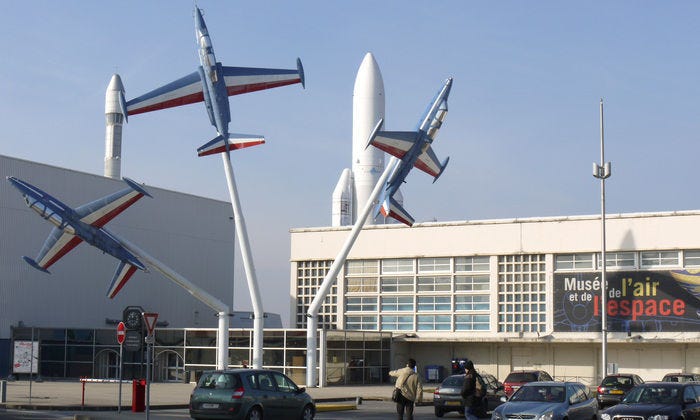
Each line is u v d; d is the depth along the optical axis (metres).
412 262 60.44
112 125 83.50
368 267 61.81
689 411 22.92
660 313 52.94
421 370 60.56
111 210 44.72
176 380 55.44
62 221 43.69
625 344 55.06
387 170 47.78
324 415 32.41
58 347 58.94
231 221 75.62
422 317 59.59
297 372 51.41
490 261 58.00
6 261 58.09
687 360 53.34
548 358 57.03
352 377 54.47
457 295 58.75
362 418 31.00
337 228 62.78
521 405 23.19
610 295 54.34
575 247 55.47
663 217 53.41
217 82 42.69
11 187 58.59
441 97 46.09
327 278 49.66
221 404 23.84
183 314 70.75
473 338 57.56
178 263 70.25
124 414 29.45
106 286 64.88
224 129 43.22
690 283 52.38
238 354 53.22
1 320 57.62
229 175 45.47
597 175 47.00
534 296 56.56
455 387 32.59
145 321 25.30
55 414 29.64
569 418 23.02
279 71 43.62
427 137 45.94
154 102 42.31
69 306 61.94
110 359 57.72
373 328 61.06
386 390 47.66
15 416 28.09
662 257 53.38
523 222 57.16
